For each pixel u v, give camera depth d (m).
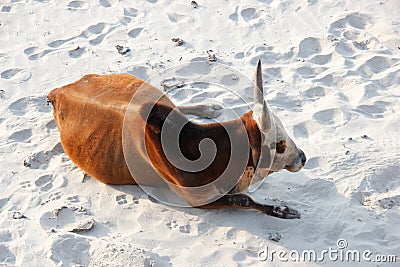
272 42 9.70
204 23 10.16
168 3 10.71
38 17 10.47
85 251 6.23
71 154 7.26
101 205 6.86
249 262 6.09
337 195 6.89
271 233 6.43
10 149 7.70
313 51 9.53
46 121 8.19
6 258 6.19
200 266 6.05
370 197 6.86
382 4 10.42
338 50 9.46
